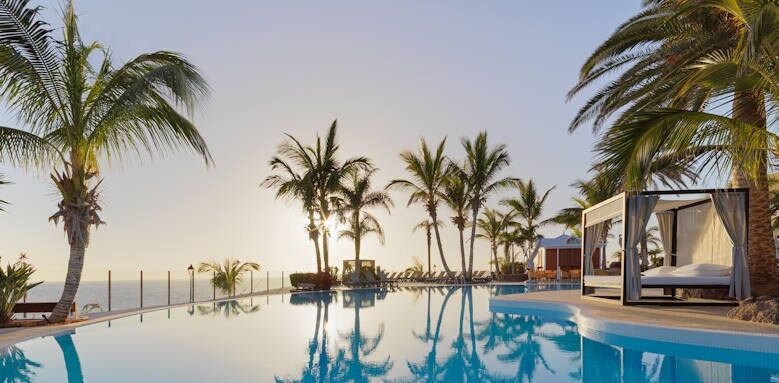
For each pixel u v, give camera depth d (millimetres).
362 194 25797
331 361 6957
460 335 9273
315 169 22500
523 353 7547
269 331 9664
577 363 6848
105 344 8211
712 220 13391
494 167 27812
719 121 8367
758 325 8211
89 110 10422
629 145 8570
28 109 10523
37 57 10086
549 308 12938
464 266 28562
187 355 7332
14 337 8367
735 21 9898
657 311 10438
